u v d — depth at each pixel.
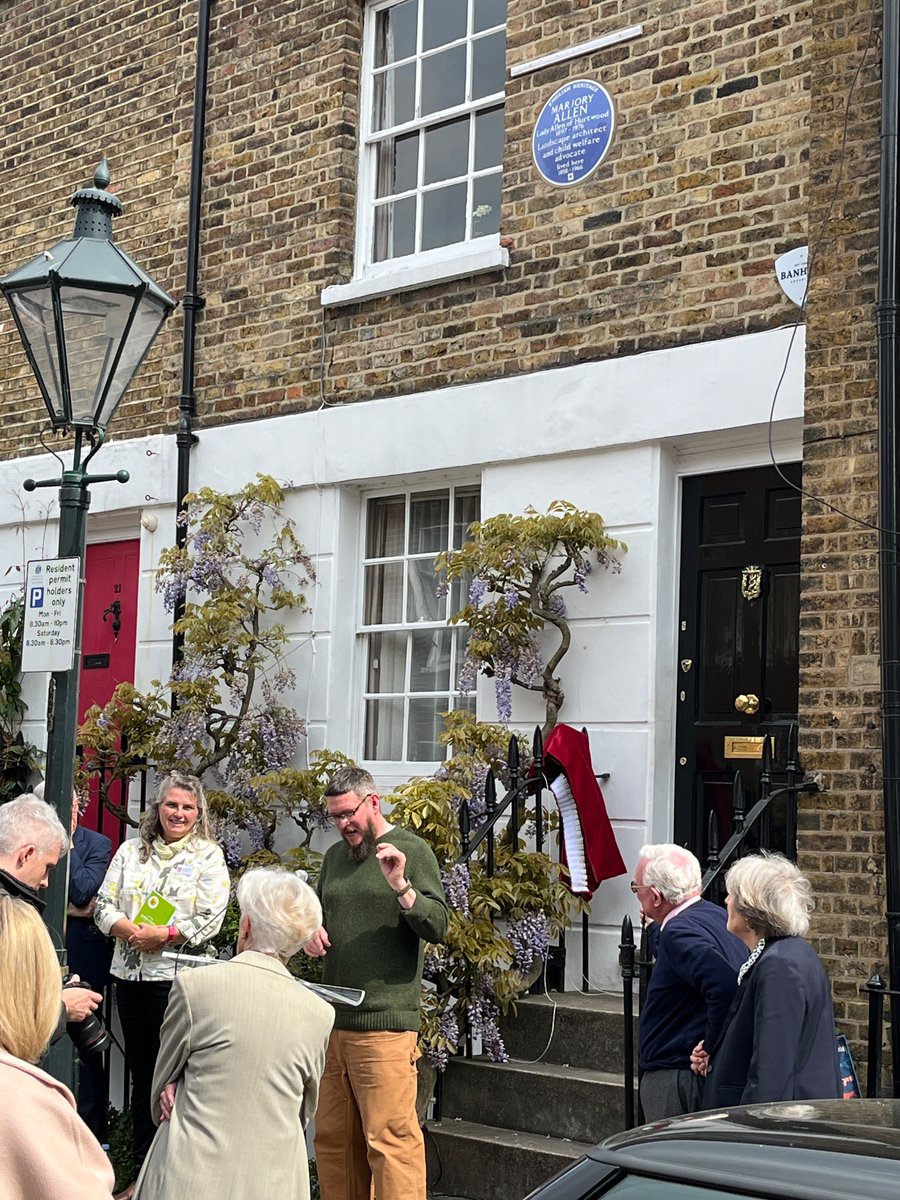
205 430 8.72
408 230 8.26
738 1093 4.07
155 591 8.85
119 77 9.56
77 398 5.13
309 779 7.53
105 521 9.41
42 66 10.09
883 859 5.61
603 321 7.09
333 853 5.64
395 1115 5.30
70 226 9.76
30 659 5.03
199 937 6.18
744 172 6.68
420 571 8.03
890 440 5.74
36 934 2.99
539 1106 6.07
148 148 9.30
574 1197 2.50
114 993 7.21
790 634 6.58
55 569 5.03
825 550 5.98
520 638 7.07
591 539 6.88
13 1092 2.81
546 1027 6.37
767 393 6.45
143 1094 6.36
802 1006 3.98
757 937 4.18
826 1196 2.27
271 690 8.19
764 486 6.73
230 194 8.80
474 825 6.77
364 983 5.34
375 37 8.52
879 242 5.89
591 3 7.32
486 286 7.57
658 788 6.75
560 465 7.21
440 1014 6.23
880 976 5.21
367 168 8.42
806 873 5.80
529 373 7.34
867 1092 5.15
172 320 9.02
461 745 6.89
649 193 6.99
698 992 4.50
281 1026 3.89
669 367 6.79
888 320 5.80
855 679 5.81
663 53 7.02
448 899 6.18
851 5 6.12
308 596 8.19
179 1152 3.76
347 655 8.15
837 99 6.12
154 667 8.83
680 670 6.88
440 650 7.93
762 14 6.69
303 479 8.20
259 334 8.55
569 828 6.68
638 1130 2.71
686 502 6.97
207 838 6.37
